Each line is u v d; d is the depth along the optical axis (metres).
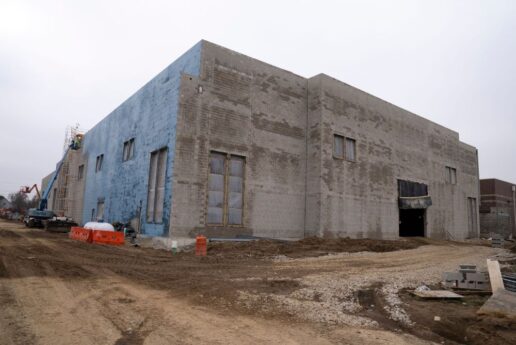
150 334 6.17
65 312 7.23
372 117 30.58
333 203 25.88
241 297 8.97
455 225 40.09
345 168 27.20
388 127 32.28
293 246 20.09
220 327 6.69
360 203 28.06
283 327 6.82
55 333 6.02
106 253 16.44
